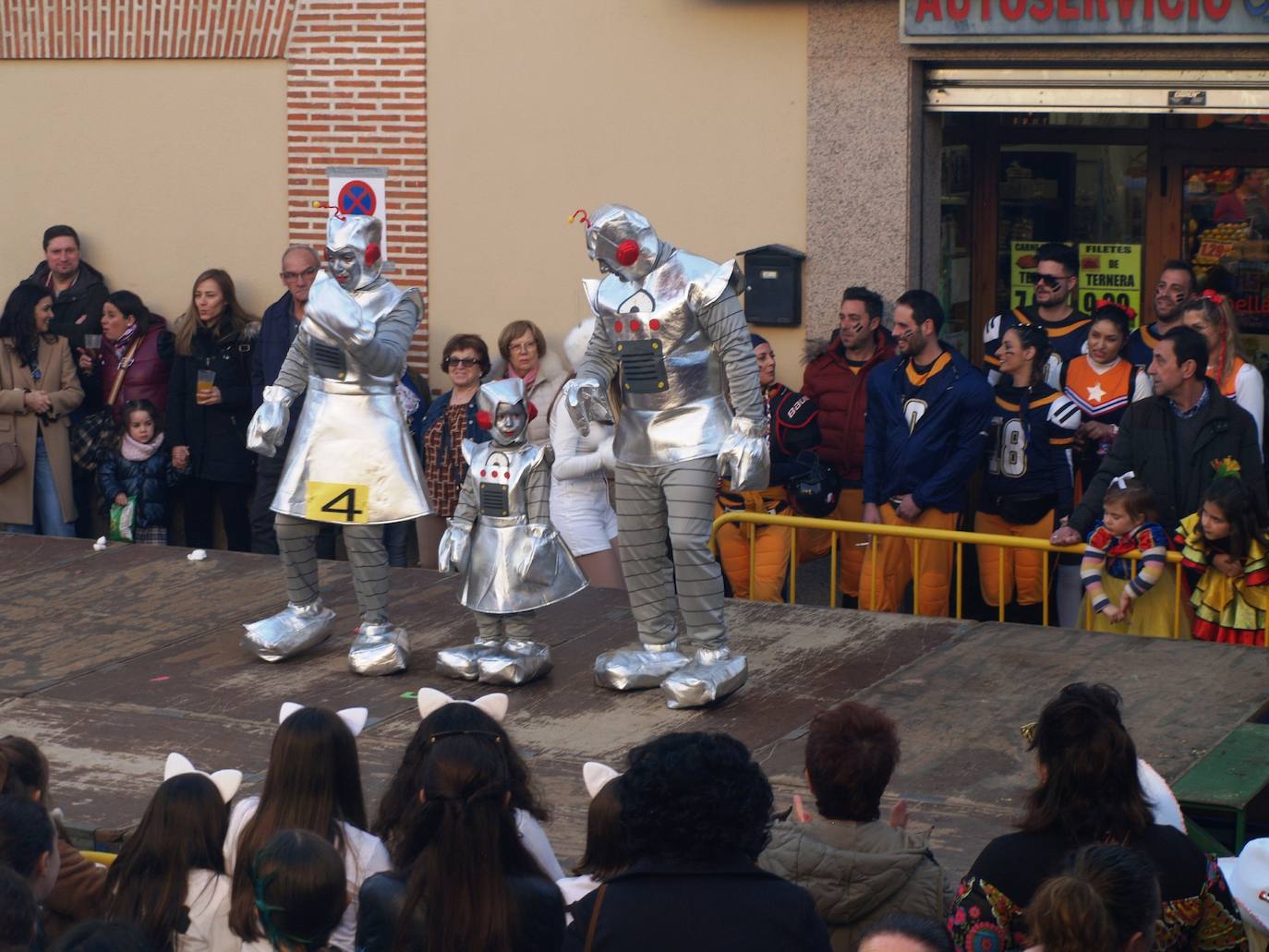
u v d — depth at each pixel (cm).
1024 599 1091
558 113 1288
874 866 498
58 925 570
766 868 506
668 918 421
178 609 1075
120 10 1387
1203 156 1256
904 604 1230
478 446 930
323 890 476
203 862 536
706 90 1245
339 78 1338
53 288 1380
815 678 920
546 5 1279
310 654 986
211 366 1285
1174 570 962
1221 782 732
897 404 1068
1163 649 936
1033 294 1312
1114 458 982
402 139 1332
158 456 1304
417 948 469
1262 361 1265
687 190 1260
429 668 958
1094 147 1282
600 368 897
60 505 1324
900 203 1204
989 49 1169
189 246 1396
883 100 1198
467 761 486
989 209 1312
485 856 472
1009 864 502
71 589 1118
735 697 894
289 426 1273
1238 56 1114
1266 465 1213
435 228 1334
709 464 878
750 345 876
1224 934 510
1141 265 1286
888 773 516
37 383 1307
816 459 1127
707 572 884
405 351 958
